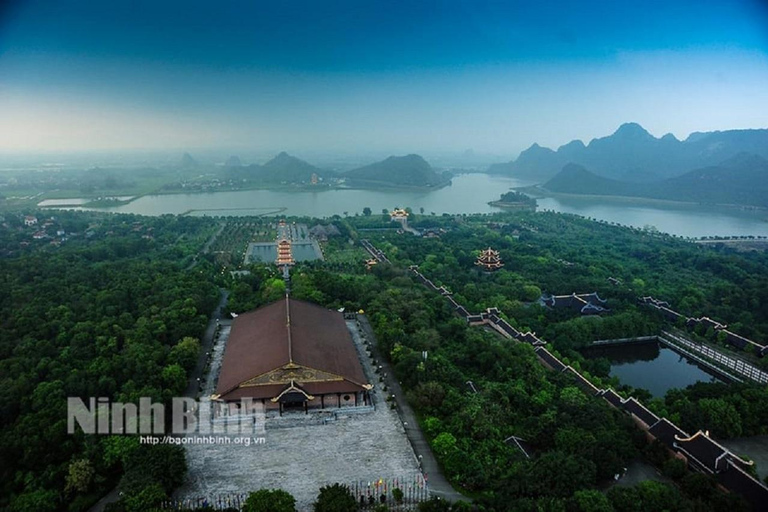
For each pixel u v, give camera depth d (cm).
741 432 10538
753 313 18012
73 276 16750
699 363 15088
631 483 8888
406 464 9169
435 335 13775
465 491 8525
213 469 8894
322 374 10688
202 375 11962
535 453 9375
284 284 18275
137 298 15562
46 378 10631
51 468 8356
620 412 10762
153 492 7556
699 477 8375
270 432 9944
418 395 10750
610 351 16100
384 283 19550
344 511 7294
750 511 7831
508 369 12400
